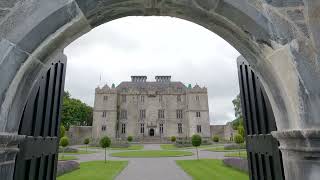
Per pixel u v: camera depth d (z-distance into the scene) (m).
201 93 57.47
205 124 55.50
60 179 9.86
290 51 2.27
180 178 10.79
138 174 12.20
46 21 2.09
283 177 2.60
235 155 20.06
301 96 2.17
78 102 53.34
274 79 2.36
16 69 2.00
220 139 51.97
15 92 2.02
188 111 56.66
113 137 53.91
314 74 2.24
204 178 10.01
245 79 3.90
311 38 2.32
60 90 3.75
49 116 3.31
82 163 16.97
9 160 2.02
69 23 2.16
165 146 40.19
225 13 2.32
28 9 2.10
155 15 2.62
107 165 15.74
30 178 2.67
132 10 2.50
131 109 57.97
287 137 2.19
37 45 2.07
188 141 39.88
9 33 2.04
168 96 58.94
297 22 2.34
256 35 2.30
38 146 2.89
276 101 2.40
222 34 2.68
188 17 2.62
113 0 2.23
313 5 2.39
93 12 2.25
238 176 10.02
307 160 2.07
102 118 55.53
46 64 2.33
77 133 52.72
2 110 1.90
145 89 59.81
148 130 56.72
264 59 2.40
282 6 2.36
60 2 2.13
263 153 3.16
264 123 3.12
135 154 25.12
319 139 2.02
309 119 2.12
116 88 58.16
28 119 2.64
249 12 2.28
